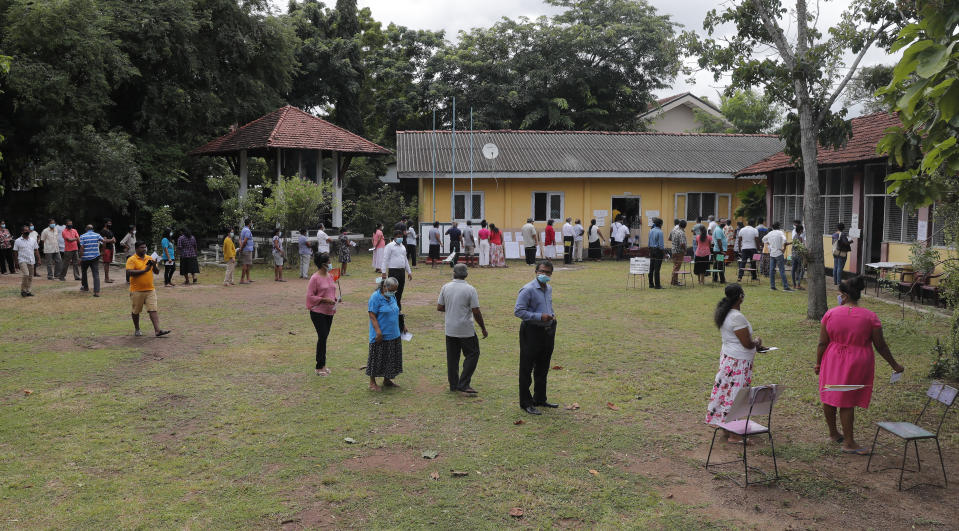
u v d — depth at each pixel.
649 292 17.12
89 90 22.75
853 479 5.81
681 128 42.56
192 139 28.31
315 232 24.59
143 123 25.98
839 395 6.26
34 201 27.06
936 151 4.77
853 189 18.44
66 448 6.42
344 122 36.75
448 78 37.59
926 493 5.54
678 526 4.99
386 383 8.54
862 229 18.06
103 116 24.62
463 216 27.00
